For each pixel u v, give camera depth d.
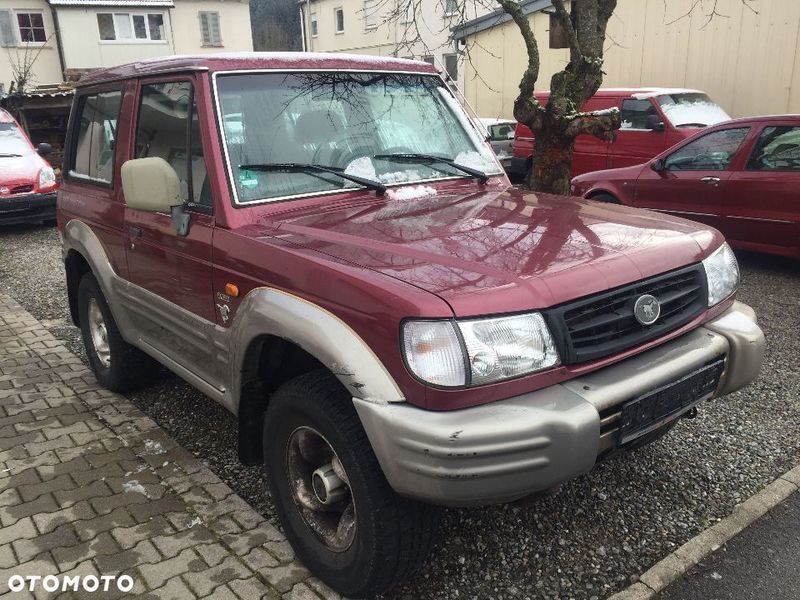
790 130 6.71
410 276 2.20
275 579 2.62
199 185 3.02
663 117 10.25
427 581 2.65
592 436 2.12
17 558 2.73
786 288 6.57
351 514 2.48
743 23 12.11
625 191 8.16
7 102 20.94
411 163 3.41
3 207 10.06
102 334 4.39
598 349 2.28
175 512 3.04
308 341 2.29
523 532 2.93
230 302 2.79
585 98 6.43
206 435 3.85
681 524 2.99
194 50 30.11
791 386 4.35
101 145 4.03
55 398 4.28
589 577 2.67
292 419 2.54
